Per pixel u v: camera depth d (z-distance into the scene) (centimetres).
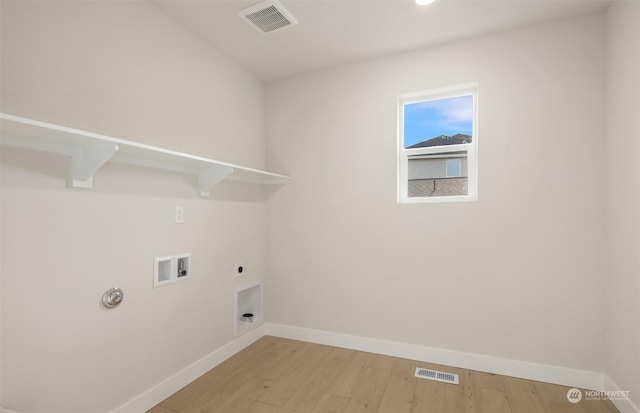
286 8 194
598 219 198
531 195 213
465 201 230
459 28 217
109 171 164
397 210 251
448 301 234
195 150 220
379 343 253
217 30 218
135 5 179
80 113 152
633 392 166
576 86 204
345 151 270
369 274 259
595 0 187
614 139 186
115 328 166
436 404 184
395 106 253
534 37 214
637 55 163
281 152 295
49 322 139
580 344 201
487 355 222
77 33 151
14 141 128
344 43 236
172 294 201
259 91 295
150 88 188
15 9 130
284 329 290
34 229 134
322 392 198
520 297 215
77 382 149
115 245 166
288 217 290
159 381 190
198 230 222
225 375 220
